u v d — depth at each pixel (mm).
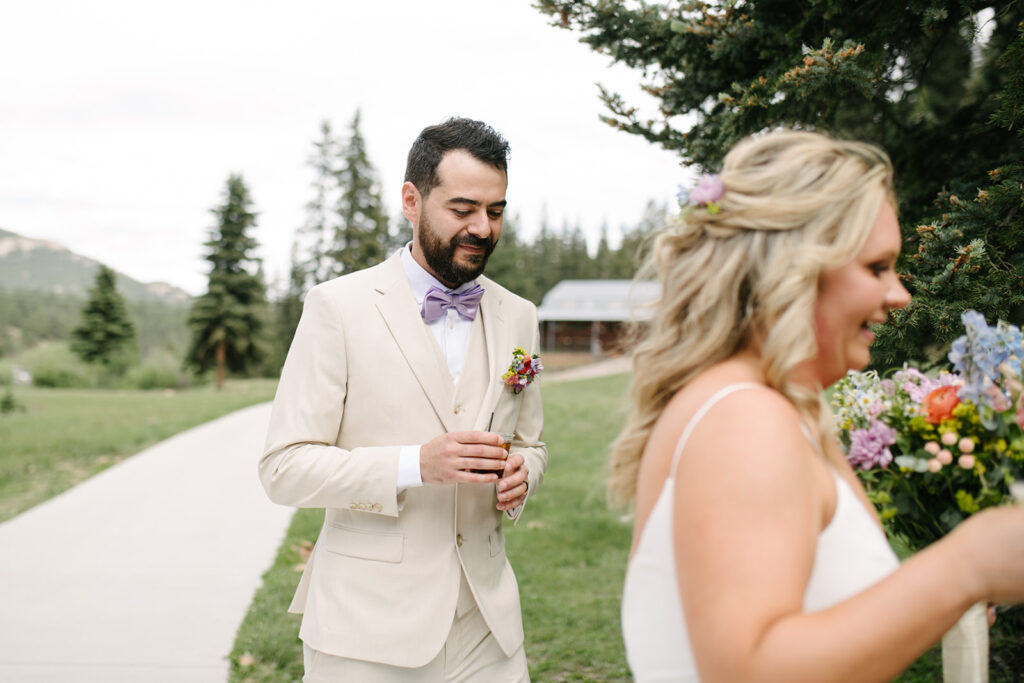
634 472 1196
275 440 2104
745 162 1149
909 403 1374
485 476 1942
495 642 2189
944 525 1315
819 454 1055
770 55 3414
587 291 54094
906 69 3816
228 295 37094
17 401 17297
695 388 1061
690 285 1116
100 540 6090
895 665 838
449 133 2166
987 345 1231
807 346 1016
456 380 2291
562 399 18500
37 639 4184
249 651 4031
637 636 1056
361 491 1972
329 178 44562
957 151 3676
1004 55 2734
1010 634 3107
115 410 16094
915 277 2787
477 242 2184
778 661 827
